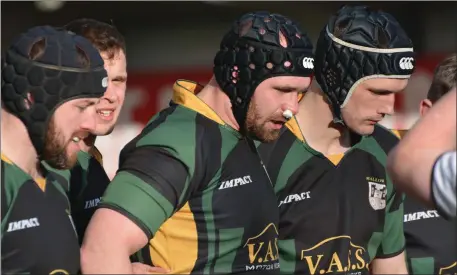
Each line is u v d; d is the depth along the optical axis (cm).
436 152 668
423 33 3334
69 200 1084
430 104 1276
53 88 897
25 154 917
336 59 1149
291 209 1170
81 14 3509
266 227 1089
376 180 1223
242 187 1061
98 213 989
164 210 995
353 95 1148
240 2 3406
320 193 1180
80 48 921
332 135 1201
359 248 1209
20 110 901
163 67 3434
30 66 895
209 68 3188
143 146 1020
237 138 1077
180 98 1080
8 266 881
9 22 3431
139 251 1065
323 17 3444
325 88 1175
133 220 971
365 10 1176
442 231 1356
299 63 1050
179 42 3531
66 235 934
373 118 1159
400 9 3353
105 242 962
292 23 1088
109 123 1143
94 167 1145
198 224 1040
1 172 889
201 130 1043
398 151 688
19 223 890
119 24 3547
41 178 948
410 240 1355
